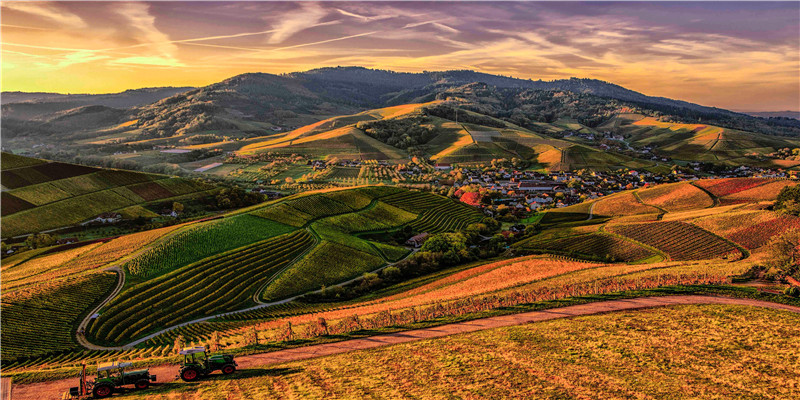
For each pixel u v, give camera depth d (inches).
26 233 6131.9
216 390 1395.2
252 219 6112.2
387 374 1529.3
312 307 4015.8
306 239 5738.2
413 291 4151.1
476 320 2223.2
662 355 1609.3
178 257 4687.5
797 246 2807.6
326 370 1592.0
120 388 1412.4
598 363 1565.0
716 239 4948.3
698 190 7564.0
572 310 2265.0
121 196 7613.2
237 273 4621.1
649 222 5935.0
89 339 3139.8
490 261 5364.2
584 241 5713.6
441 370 1552.7
